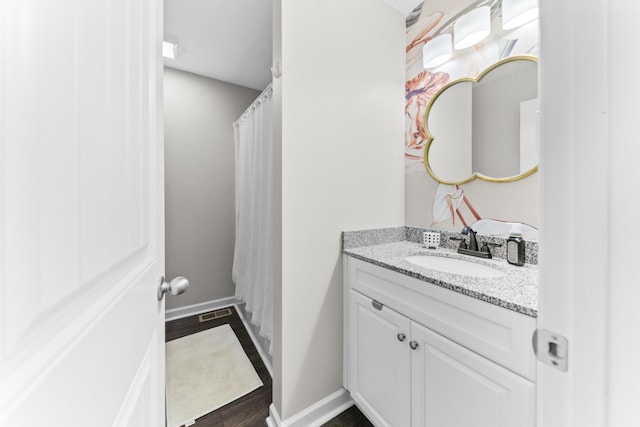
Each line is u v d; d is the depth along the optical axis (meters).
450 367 0.80
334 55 1.27
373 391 1.11
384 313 1.06
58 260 0.24
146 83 0.52
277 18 1.14
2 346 0.17
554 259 0.31
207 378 1.51
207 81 2.43
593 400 0.28
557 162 0.31
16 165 0.19
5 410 0.17
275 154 1.19
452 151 1.36
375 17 1.44
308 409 1.20
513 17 1.08
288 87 1.12
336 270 1.30
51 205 0.23
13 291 0.19
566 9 0.30
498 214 1.19
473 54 1.26
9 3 0.19
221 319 2.26
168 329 2.09
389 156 1.52
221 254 2.53
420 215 1.52
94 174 0.30
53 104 0.23
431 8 1.44
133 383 0.44
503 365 0.67
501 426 0.68
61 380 0.24
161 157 0.65
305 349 1.20
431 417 0.87
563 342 0.30
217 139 2.49
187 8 1.58
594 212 0.27
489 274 1.06
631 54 0.25
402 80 1.57
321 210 1.25
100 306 0.32
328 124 1.26
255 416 1.26
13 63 0.19
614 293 0.26
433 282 0.86
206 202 2.45
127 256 0.41
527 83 1.09
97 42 0.31
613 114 0.26
